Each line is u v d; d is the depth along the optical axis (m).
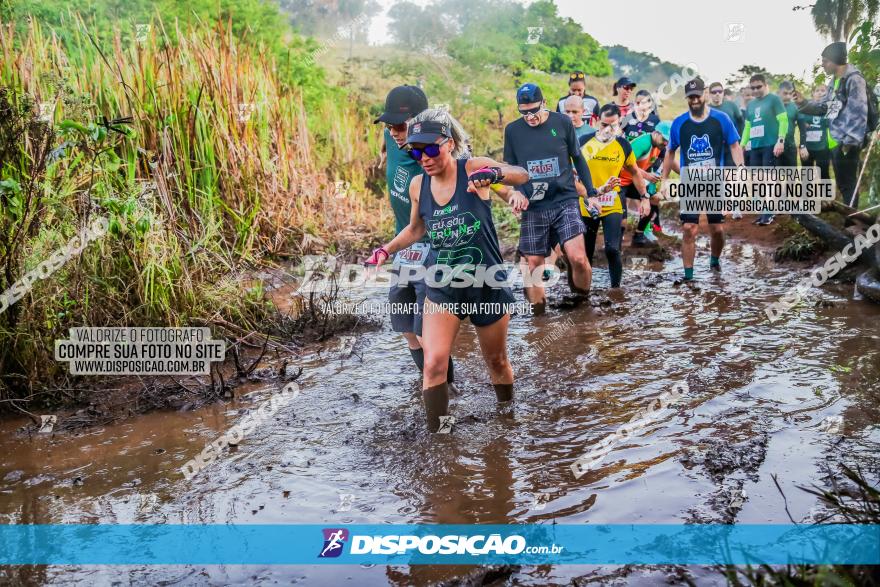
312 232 9.38
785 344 5.39
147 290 5.53
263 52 10.90
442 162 3.84
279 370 5.36
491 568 2.90
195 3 11.41
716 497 3.36
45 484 3.78
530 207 6.60
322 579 2.93
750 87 9.81
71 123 5.17
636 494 3.45
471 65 16.50
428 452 3.96
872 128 8.26
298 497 3.56
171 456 4.06
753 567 2.83
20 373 4.87
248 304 6.38
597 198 7.07
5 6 8.63
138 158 7.51
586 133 7.39
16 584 2.95
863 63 8.52
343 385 5.07
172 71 8.46
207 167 8.20
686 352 5.36
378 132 13.27
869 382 4.54
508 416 4.39
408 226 4.35
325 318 6.31
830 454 3.68
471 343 5.93
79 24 8.88
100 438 4.32
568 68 18.62
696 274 7.95
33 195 5.16
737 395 4.50
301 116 10.51
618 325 6.14
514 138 6.59
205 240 6.45
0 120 5.04
